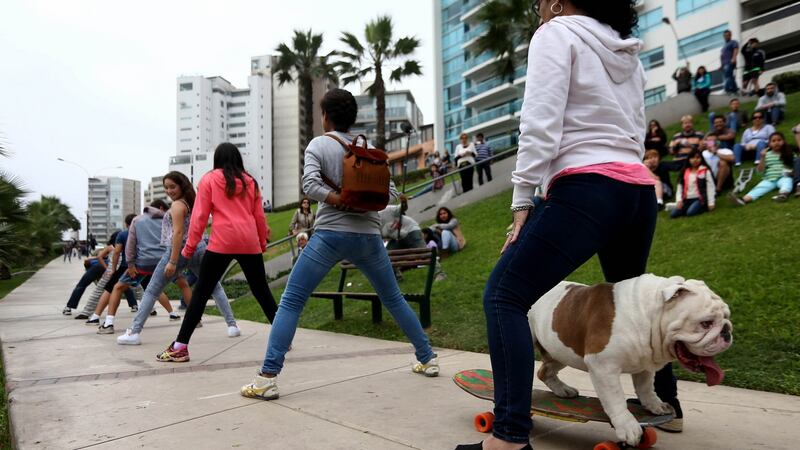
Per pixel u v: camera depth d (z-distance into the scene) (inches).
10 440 103.2
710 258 228.7
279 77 1344.7
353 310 267.6
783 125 498.0
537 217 76.5
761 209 292.8
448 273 314.3
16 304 435.5
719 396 118.1
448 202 570.9
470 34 1947.6
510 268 76.4
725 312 70.5
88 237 2162.9
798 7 1146.7
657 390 91.2
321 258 124.6
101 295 309.3
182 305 357.4
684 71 725.9
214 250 166.7
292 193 4350.4
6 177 553.3
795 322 151.9
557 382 97.7
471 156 589.6
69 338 224.2
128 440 92.5
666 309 72.7
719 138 430.6
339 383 134.7
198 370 153.2
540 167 73.5
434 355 143.5
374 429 97.1
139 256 232.4
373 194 123.5
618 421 75.2
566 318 84.7
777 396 117.3
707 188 314.2
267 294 178.5
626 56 80.0
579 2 81.1
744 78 706.2
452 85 2069.4
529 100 74.8
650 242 85.1
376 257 133.9
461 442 89.6
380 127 1029.8
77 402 117.8
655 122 434.3
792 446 84.9
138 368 156.4
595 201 73.5
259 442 90.7
